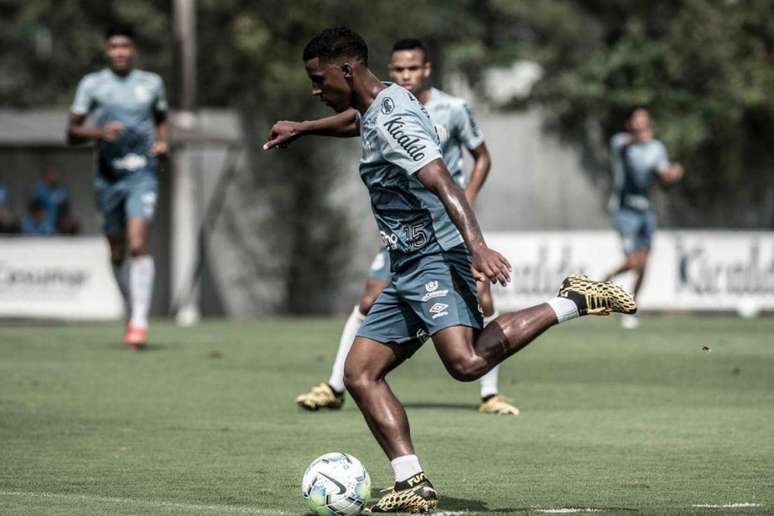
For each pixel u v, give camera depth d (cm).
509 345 2361
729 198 9712
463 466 2950
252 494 2616
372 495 2592
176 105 8806
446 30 12788
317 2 11388
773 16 10231
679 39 10206
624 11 12094
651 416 3819
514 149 9462
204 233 9181
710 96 10006
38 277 7769
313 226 9281
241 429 3534
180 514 2370
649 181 7450
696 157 9675
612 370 5138
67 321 8069
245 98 11638
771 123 9756
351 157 9325
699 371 5091
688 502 2505
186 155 8438
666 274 8488
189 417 3772
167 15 12369
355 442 3309
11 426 3581
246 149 9219
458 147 3834
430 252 2394
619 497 2566
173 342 6297
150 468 2930
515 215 9456
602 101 9825
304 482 2361
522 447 3231
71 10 12962
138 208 5562
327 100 2416
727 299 8531
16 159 8938
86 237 8500
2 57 13550
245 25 11406
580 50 12444
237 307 9262
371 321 2452
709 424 3647
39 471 2891
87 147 8638
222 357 5525
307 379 4747
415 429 3544
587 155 9494
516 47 12531
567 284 2411
